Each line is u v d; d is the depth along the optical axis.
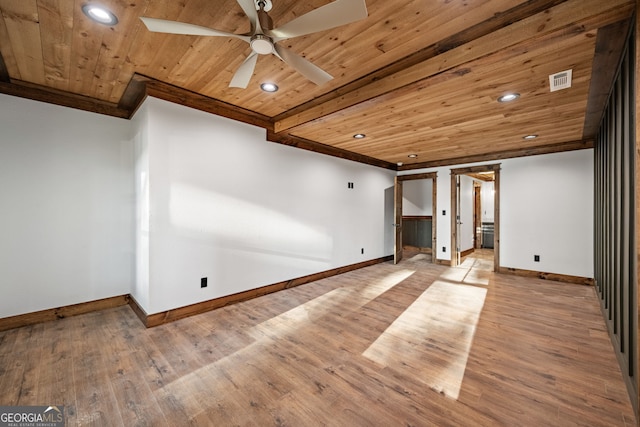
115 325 2.94
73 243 3.20
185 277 3.15
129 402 1.79
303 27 1.51
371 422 1.63
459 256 6.20
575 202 4.54
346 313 3.30
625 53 1.91
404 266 6.00
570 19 1.63
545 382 1.99
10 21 1.89
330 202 5.08
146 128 2.91
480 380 2.02
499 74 2.30
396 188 6.44
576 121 3.47
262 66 2.46
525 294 4.00
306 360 2.29
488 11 1.78
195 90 3.01
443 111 3.15
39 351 2.40
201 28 1.53
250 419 1.65
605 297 3.02
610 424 1.59
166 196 2.99
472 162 5.66
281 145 4.18
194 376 2.07
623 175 2.05
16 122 2.87
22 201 2.91
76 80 2.80
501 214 5.29
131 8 1.77
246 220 3.72
